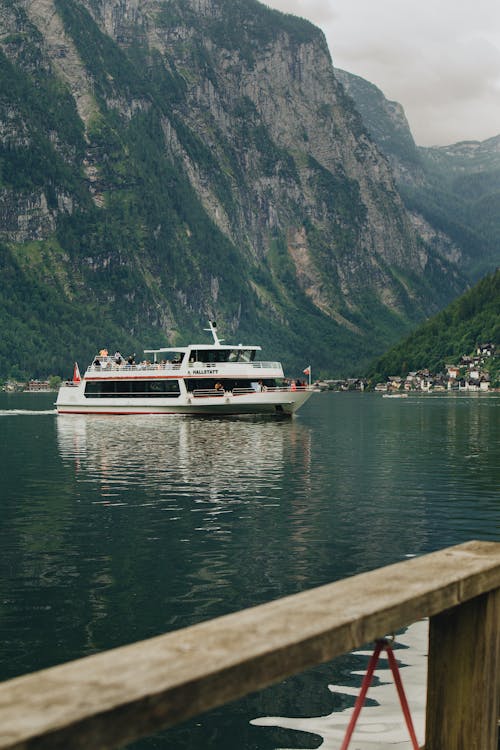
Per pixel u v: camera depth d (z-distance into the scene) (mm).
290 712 11031
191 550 22516
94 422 84812
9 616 16188
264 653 3623
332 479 39062
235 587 18469
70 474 41438
